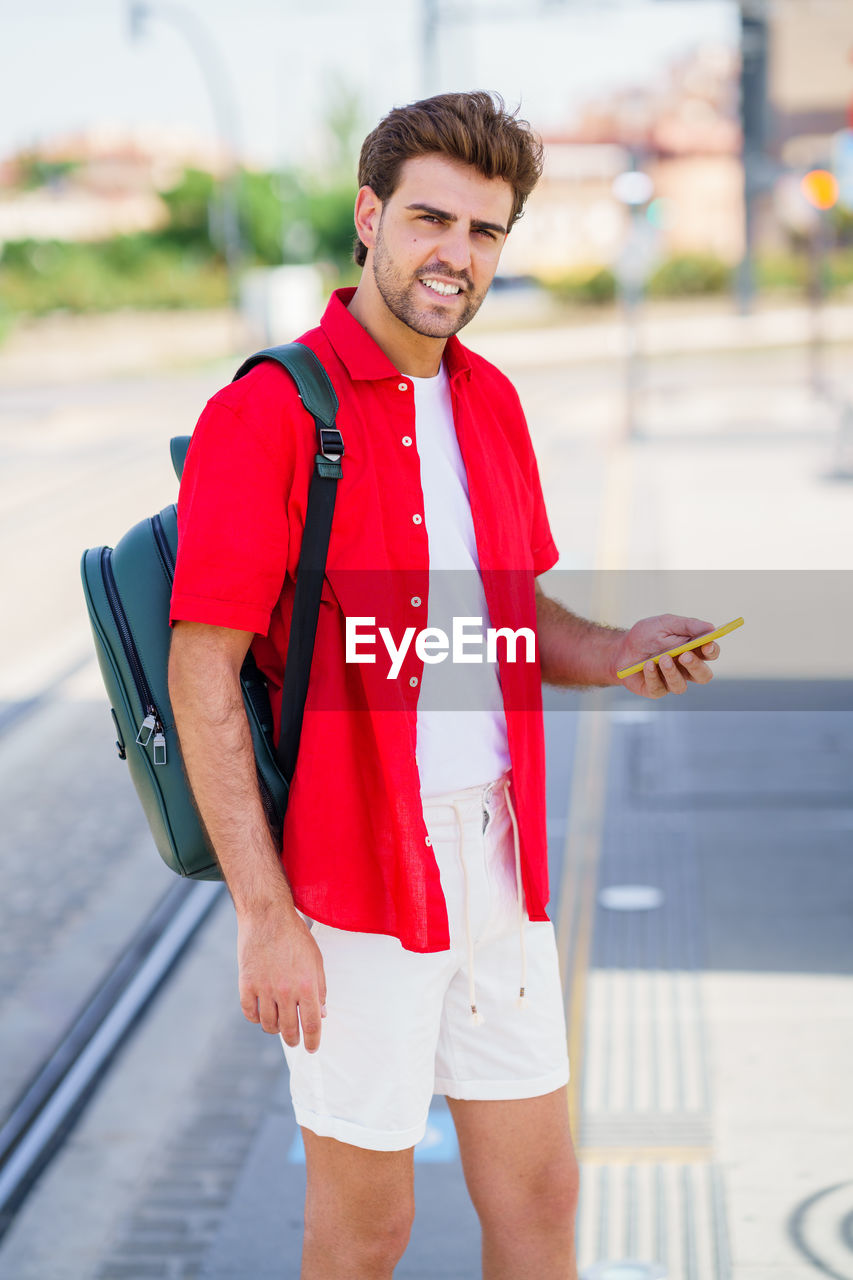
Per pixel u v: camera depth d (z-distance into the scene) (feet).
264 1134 10.53
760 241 176.76
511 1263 6.52
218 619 5.59
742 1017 11.73
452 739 6.07
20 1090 11.28
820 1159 9.73
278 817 5.95
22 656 25.14
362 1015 5.93
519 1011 6.35
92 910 14.89
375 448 5.94
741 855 15.16
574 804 16.80
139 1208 9.64
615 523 34.14
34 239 146.10
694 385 73.72
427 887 5.88
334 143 191.21
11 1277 8.95
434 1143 10.25
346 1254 6.13
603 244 172.04
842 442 41.06
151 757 5.98
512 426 6.75
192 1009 12.64
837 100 172.24
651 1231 9.00
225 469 5.65
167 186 158.71
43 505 41.39
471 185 5.83
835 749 18.45
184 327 141.49
